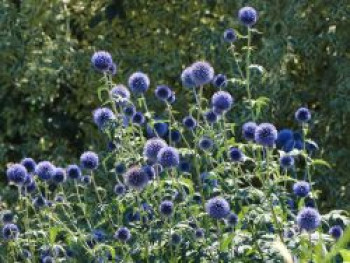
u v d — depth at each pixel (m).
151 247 6.52
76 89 13.58
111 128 6.91
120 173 7.35
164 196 6.84
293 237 6.03
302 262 5.87
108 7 13.59
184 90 13.02
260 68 7.16
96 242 7.05
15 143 13.80
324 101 12.40
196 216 6.60
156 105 12.87
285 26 12.21
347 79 11.95
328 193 11.83
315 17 12.30
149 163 7.17
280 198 6.15
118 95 7.06
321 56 12.55
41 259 7.90
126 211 7.49
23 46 13.33
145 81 7.48
